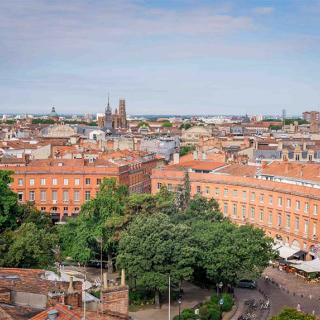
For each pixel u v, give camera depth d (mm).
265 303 124188
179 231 116438
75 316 56438
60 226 148125
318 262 148500
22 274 77562
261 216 181500
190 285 134375
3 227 134500
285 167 188750
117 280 124875
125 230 127438
